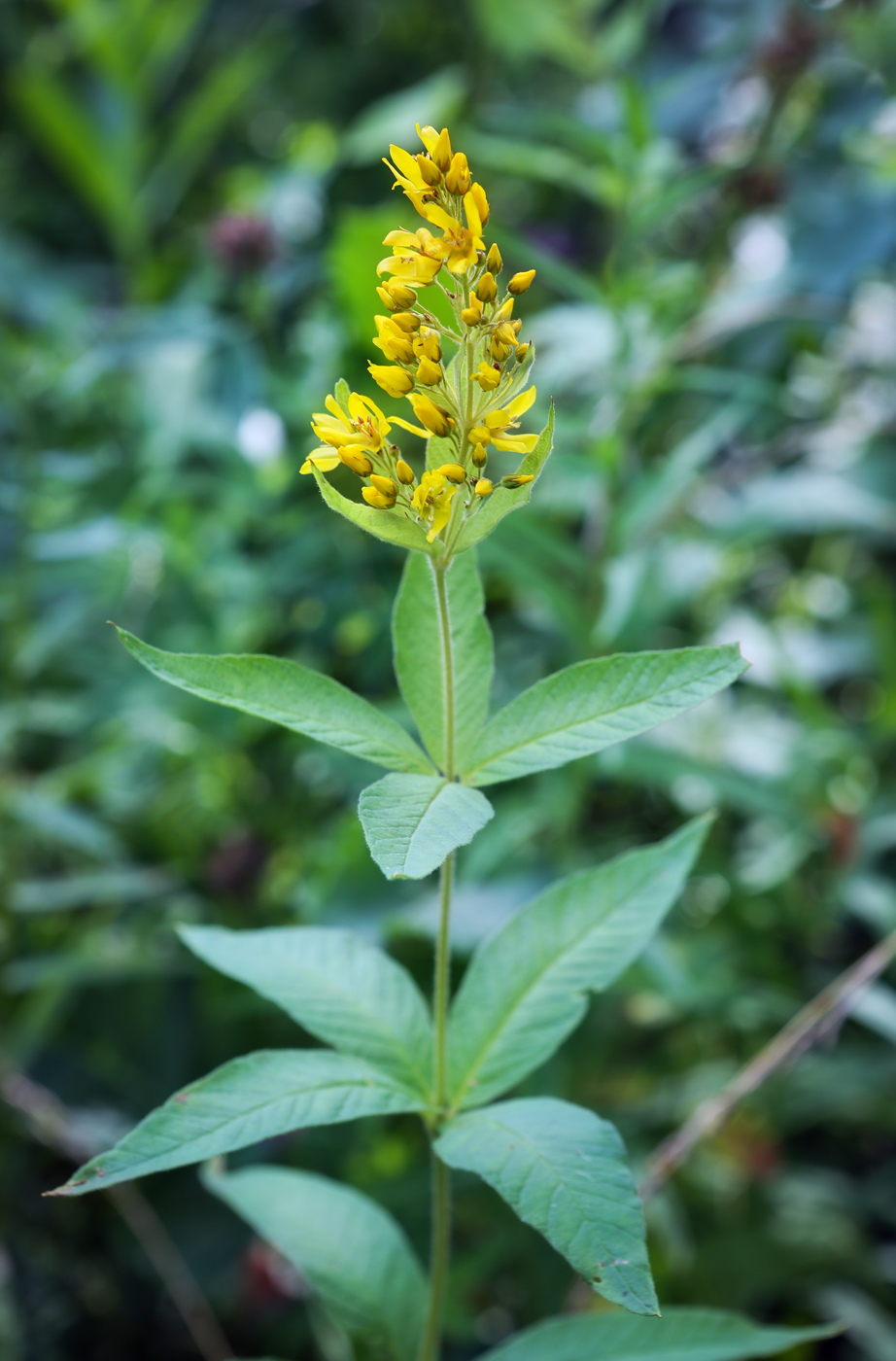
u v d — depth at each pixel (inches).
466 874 31.5
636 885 20.2
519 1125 17.5
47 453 43.1
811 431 41.1
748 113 48.3
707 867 35.7
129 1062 37.0
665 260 51.1
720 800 36.8
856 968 24.3
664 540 35.6
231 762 39.6
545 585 30.5
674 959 31.8
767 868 36.4
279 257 41.8
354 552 38.0
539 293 47.9
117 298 52.7
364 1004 19.6
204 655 17.1
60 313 51.1
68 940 38.1
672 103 46.3
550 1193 16.5
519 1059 19.3
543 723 17.4
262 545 40.3
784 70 42.4
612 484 32.4
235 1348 34.1
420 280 16.4
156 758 40.0
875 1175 36.5
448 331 16.7
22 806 33.8
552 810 32.9
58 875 41.9
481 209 16.4
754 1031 36.7
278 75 78.7
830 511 34.8
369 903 31.8
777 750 35.9
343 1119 17.8
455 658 18.3
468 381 16.6
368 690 38.1
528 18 45.4
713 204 50.0
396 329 16.6
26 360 44.1
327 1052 18.6
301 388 38.4
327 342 38.2
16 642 38.6
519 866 32.7
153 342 39.3
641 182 35.5
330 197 55.2
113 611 41.0
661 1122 35.3
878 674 42.4
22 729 38.6
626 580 32.8
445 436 16.7
